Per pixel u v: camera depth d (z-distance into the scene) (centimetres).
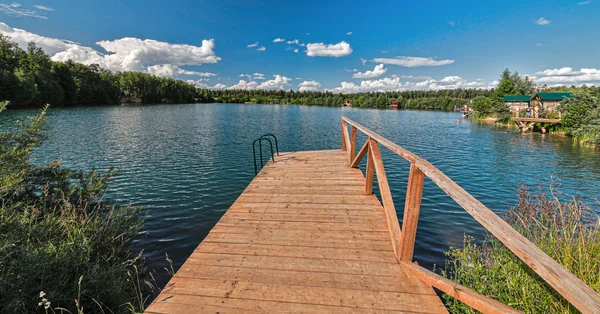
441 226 631
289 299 197
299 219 336
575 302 88
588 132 2012
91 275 275
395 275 222
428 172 187
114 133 2189
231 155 1462
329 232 301
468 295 167
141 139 1944
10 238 289
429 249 527
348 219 334
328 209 366
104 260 344
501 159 1484
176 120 3425
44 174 444
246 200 404
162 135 2158
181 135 2186
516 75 5547
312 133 2472
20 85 3962
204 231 613
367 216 343
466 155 1598
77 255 298
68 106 5372
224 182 984
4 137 418
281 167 604
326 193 429
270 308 189
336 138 2184
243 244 276
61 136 1984
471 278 300
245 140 2005
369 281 215
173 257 508
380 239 284
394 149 251
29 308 238
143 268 466
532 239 317
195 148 1659
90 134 2103
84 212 390
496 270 275
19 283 234
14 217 327
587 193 923
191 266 238
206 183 972
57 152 1466
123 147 1641
